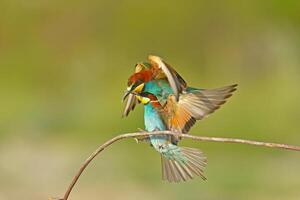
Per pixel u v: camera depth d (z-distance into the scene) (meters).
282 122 16.89
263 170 14.35
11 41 25.09
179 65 24.75
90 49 25.09
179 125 4.97
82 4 25.75
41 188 13.84
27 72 23.75
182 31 25.20
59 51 24.92
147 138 5.18
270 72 22.81
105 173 14.42
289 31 23.48
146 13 25.58
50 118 17.91
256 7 24.19
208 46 24.70
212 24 24.94
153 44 25.42
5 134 17.17
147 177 14.10
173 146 5.05
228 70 23.66
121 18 25.67
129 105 5.22
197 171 5.02
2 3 25.42
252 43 23.75
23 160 15.38
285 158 15.28
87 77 22.80
